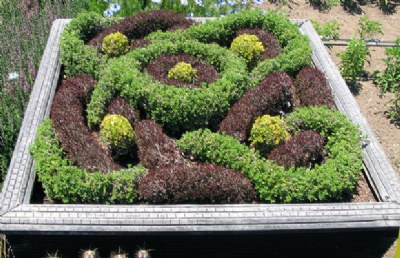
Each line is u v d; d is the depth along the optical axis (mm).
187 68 7355
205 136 6281
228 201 5855
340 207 5684
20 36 8812
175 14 8578
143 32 8438
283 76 7320
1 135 7168
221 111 6859
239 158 6074
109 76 7004
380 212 5668
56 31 8266
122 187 5793
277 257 6000
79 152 6148
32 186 5840
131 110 6832
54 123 6523
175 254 5855
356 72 8453
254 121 6809
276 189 5820
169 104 6707
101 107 6828
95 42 8078
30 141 6266
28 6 9852
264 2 10516
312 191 5816
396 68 8477
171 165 6051
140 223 5426
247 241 5758
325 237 5785
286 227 5488
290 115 6828
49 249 5707
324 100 7102
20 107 7598
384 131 7848
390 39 9875
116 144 6352
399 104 8234
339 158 6121
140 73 7137
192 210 5551
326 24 9734
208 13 9227
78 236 5547
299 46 7914
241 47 7906
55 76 7375
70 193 5719
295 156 6258
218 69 7855
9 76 7703
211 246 5789
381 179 6105
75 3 9562
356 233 5770
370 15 10602
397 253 5395
